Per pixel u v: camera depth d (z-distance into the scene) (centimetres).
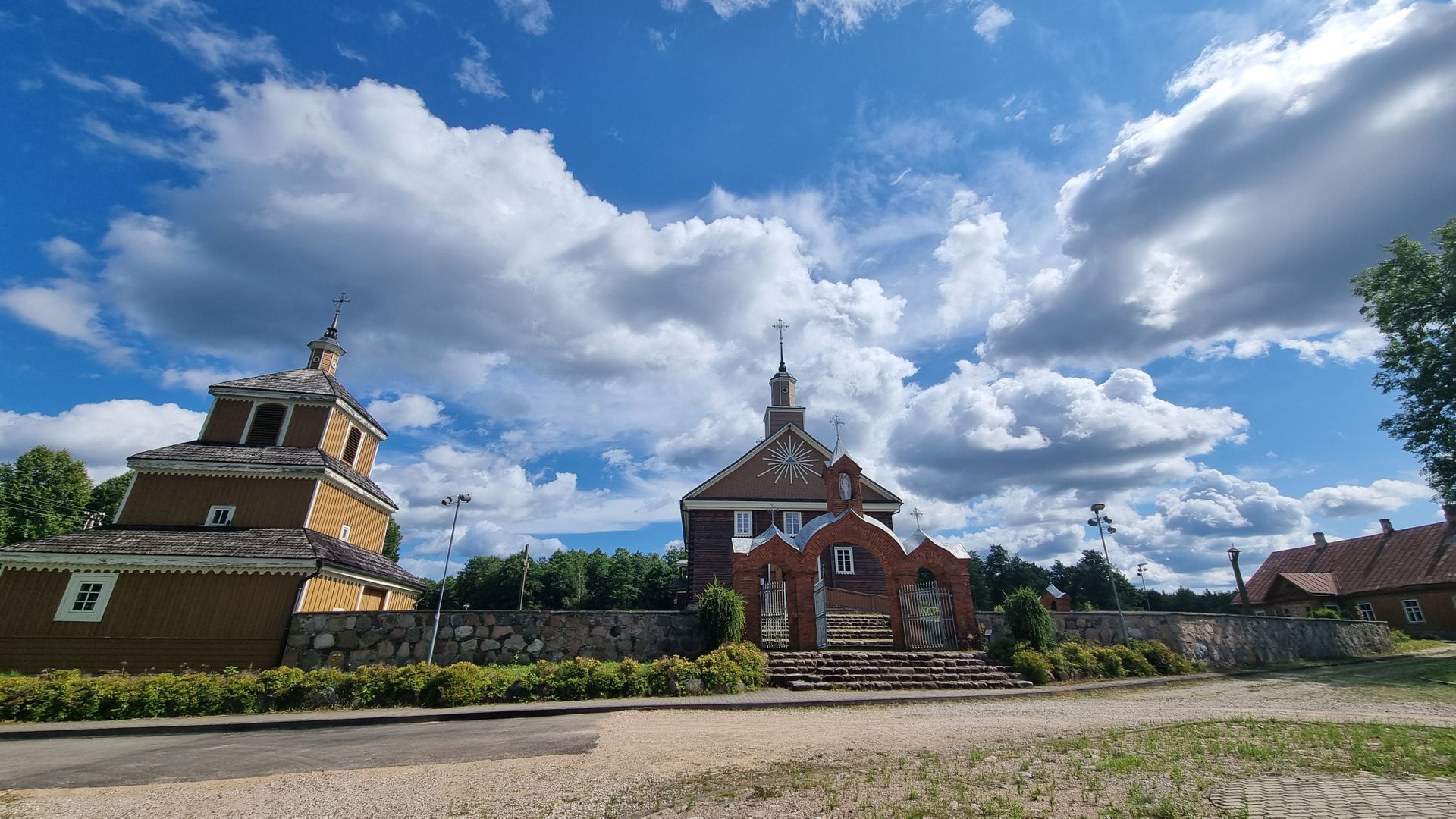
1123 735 1003
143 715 1505
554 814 697
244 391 2680
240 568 2120
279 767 991
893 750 933
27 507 4306
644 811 697
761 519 3588
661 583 7550
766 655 1883
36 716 1462
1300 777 737
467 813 714
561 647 2056
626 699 1541
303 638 2052
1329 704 1452
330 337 3109
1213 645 2381
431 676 1593
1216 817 605
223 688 1558
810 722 1231
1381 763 788
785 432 3822
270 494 2430
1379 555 4906
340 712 1486
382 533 3059
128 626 2034
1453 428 2781
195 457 2430
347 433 2873
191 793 845
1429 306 2867
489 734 1199
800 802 702
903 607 2075
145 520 2334
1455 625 4188
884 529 2161
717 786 777
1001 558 7662
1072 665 1912
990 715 1295
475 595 7425
